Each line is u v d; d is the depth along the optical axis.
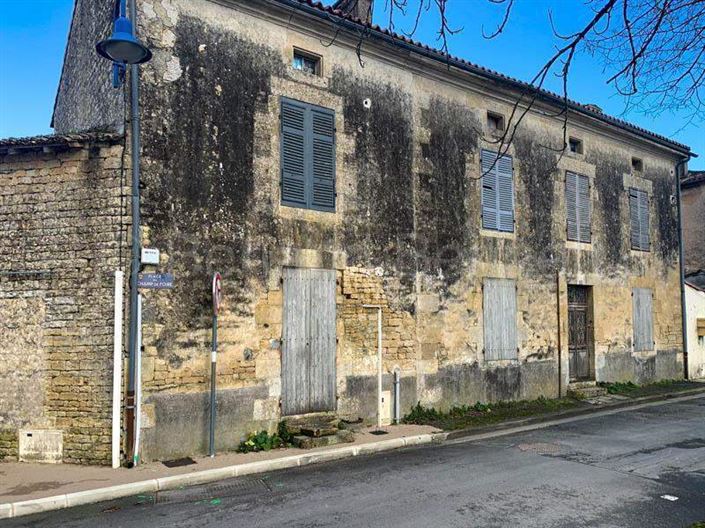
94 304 7.87
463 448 8.99
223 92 8.84
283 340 9.23
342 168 10.12
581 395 13.44
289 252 9.37
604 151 15.36
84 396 7.80
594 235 14.78
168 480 6.99
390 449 8.96
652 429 10.54
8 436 7.91
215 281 8.19
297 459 7.98
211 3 8.82
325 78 10.02
